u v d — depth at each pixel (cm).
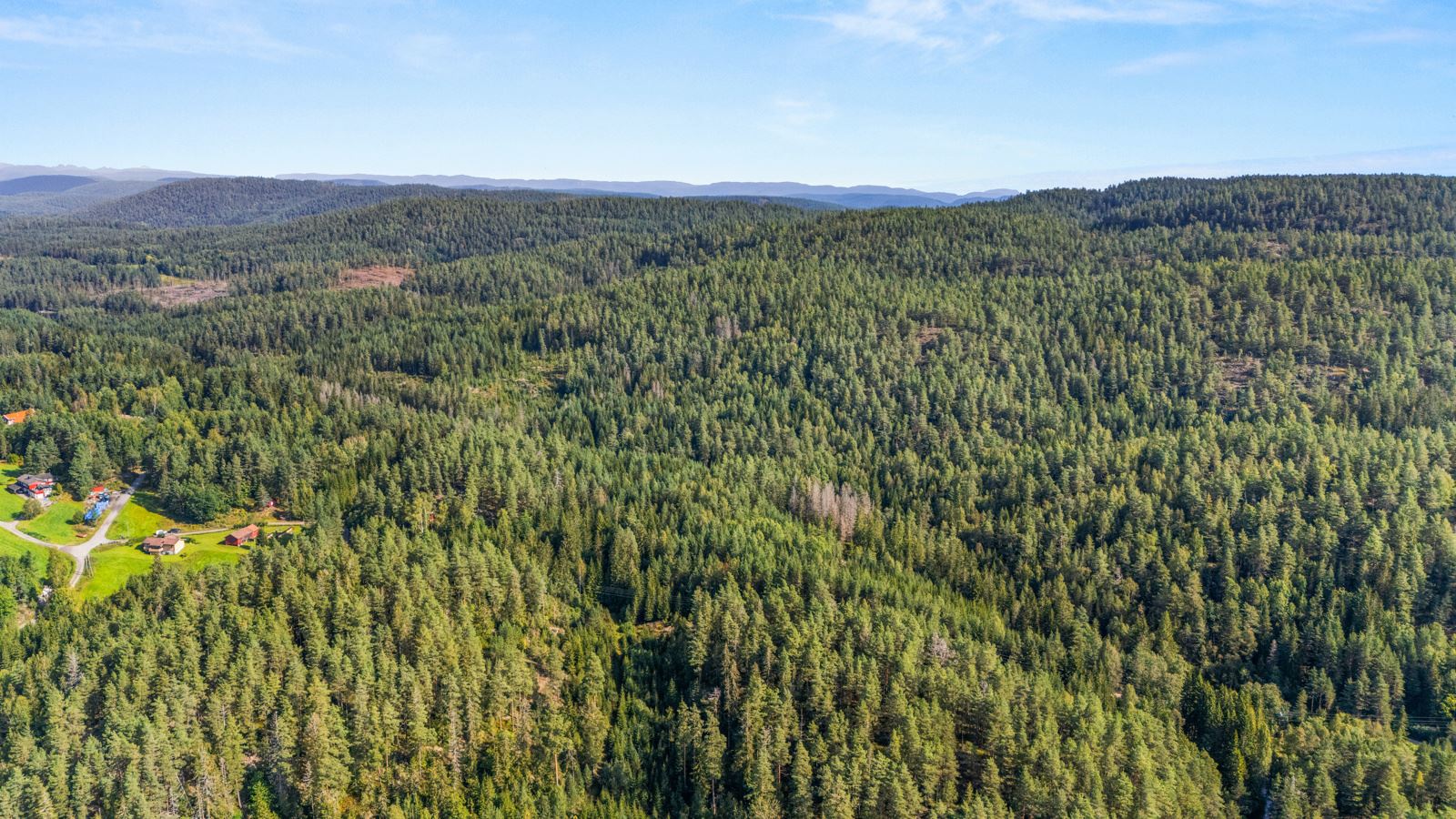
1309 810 10800
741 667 12119
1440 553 15462
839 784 10288
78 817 9481
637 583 14125
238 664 11112
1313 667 14038
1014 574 16625
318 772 10194
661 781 11094
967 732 11638
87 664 11012
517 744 11275
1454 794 10762
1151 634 14650
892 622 12850
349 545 14650
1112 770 10794
